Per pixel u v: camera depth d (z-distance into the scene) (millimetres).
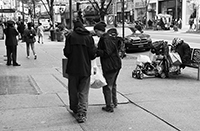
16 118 5887
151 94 7910
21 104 6793
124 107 6738
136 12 63531
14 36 12547
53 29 28125
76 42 5594
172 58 10102
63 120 5805
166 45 10281
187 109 6539
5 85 8750
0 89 8227
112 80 6277
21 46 21781
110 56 6168
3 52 18000
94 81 5996
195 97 7582
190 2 45625
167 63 10109
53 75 10414
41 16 53969
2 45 22656
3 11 36469
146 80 9852
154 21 48406
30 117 5953
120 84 9180
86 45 5648
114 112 6352
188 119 5883
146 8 53406
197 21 37656
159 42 10289
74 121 5758
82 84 5742
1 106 6633
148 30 46281
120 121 5781
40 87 8492
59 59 14820
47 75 10422
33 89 8242
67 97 7387
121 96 7617
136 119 5898
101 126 5512
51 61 14094
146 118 5957
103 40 6164
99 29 6250
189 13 46438
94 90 8250
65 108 6551
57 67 12297
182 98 7488
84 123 5664
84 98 5727
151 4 58656
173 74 10383
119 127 5461
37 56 15992
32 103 6887
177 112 6328
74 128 5398
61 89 8266
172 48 10516
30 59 14805
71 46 5617
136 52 18984
